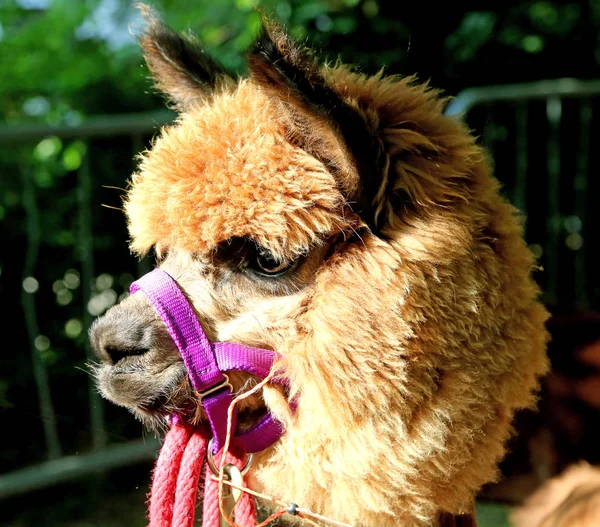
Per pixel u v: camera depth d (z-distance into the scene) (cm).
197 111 162
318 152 141
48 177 406
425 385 139
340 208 142
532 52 437
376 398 136
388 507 141
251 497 151
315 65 135
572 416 208
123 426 336
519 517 159
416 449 138
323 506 147
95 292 397
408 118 152
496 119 408
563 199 421
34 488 305
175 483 148
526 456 207
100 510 336
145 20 191
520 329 152
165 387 149
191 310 148
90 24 529
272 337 147
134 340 150
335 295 140
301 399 143
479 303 143
